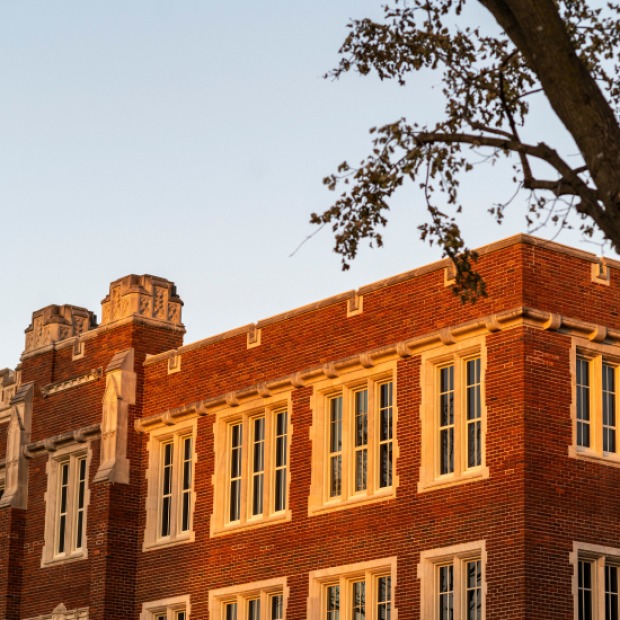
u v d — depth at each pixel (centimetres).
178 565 3719
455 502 3016
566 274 3047
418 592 3052
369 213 1867
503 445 2939
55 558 4044
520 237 2988
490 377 2998
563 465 2945
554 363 2986
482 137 1675
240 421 3666
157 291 4072
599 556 2958
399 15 2000
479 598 2947
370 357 3256
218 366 3741
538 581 2842
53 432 4184
